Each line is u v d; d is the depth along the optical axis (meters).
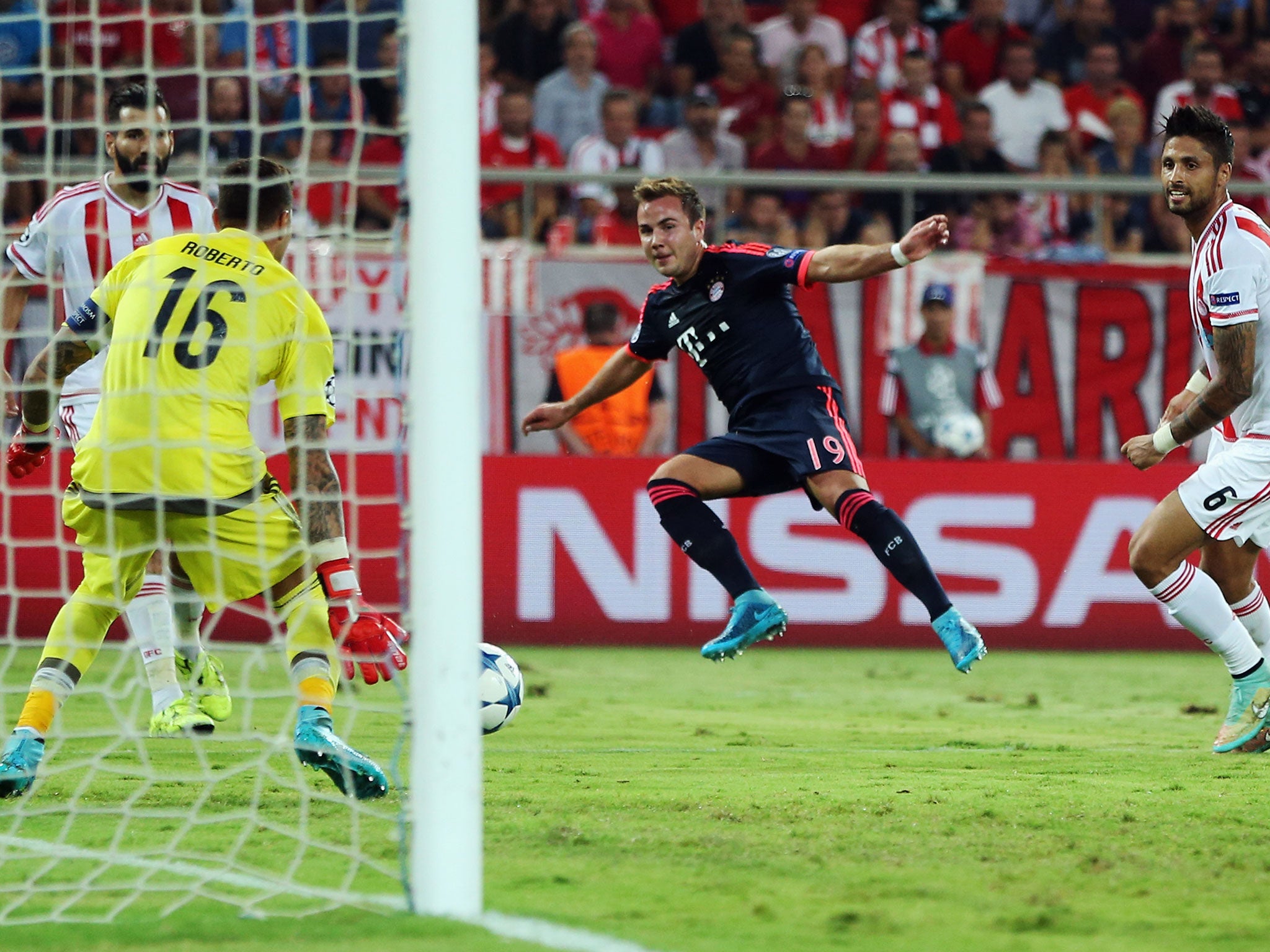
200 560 14.42
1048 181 34.72
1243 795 14.82
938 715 23.19
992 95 42.03
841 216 36.28
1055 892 10.66
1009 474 34.25
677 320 17.16
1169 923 9.80
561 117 40.22
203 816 13.61
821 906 10.21
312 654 14.14
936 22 45.28
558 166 39.31
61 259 18.64
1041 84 42.25
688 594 34.03
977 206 37.16
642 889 10.75
